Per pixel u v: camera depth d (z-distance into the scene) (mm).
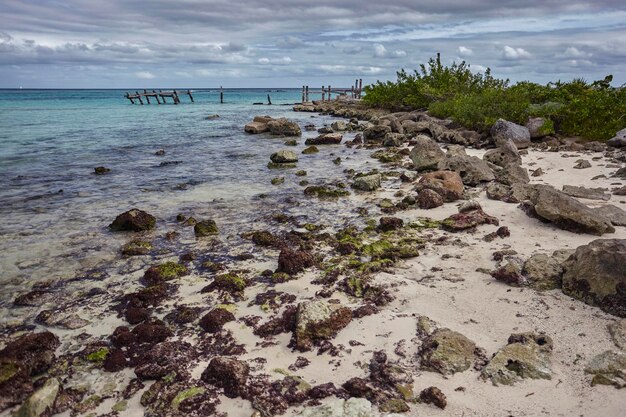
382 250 8672
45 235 10273
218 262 8641
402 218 10773
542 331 5730
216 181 15484
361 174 15547
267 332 6109
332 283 7473
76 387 5203
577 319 5918
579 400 4492
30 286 7785
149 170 17484
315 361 5480
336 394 4840
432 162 15031
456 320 6145
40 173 16984
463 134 22219
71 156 20672
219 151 22078
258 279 7816
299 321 5934
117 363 5555
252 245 9500
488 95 25078
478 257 8148
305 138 27375
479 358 5273
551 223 9555
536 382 4793
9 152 21641
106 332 6367
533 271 7047
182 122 38531
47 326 6547
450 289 7016
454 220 9836
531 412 4395
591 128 20609
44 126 34250
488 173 13656
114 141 25766
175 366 5426
